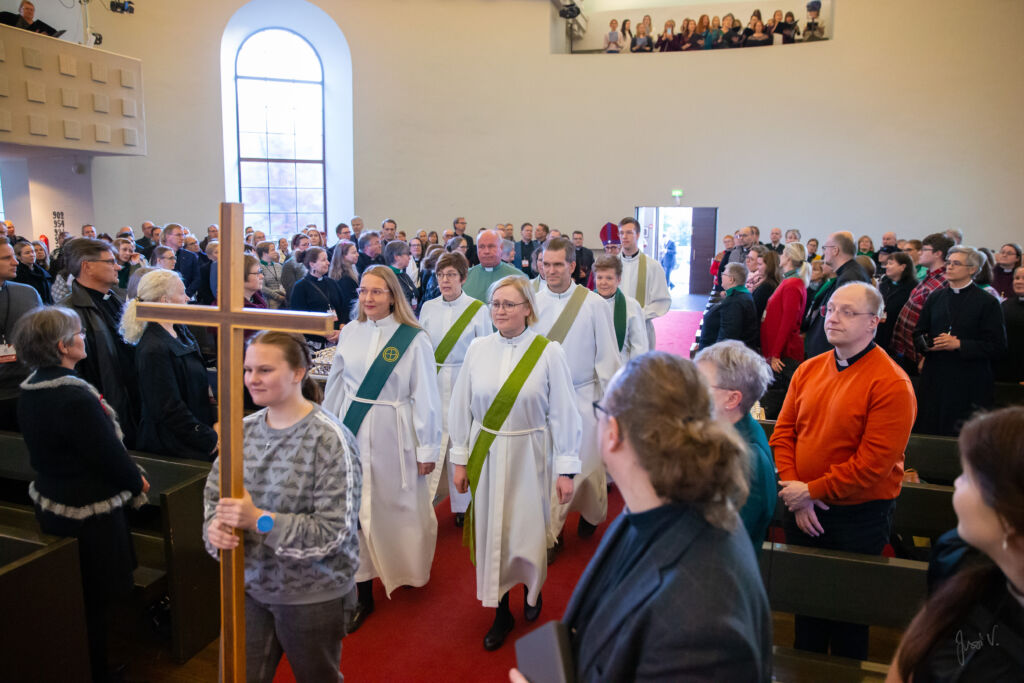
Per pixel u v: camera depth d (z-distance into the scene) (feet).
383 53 43.39
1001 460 3.23
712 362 5.94
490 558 9.08
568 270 12.08
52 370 7.34
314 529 5.89
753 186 43.45
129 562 8.05
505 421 9.09
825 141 42.16
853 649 7.82
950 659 3.62
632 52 44.39
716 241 44.37
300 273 23.22
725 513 3.33
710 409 3.53
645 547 3.53
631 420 3.47
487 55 44.29
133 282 12.58
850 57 41.29
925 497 9.77
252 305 14.15
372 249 23.68
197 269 24.11
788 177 42.93
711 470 3.27
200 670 8.76
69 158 34.94
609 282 13.69
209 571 9.30
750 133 43.16
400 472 10.11
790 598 7.59
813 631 8.13
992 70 39.55
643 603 3.31
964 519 3.48
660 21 47.42
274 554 6.08
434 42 43.80
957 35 39.78
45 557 6.99
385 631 9.73
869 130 41.52
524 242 38.37
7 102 27.81
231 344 5.13
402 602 10.52
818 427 7.73
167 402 9.66
